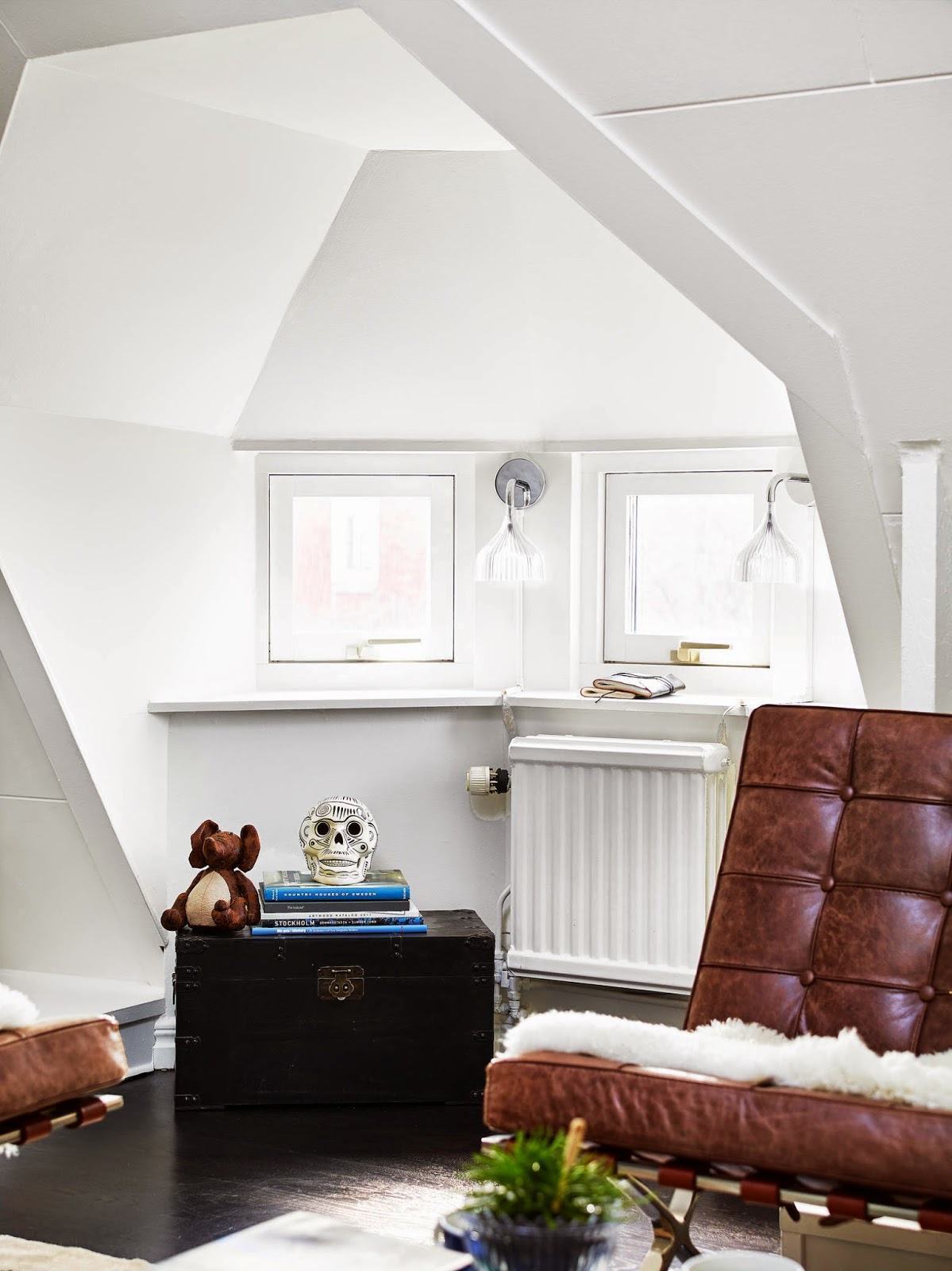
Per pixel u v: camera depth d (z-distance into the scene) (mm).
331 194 3213
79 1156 2824
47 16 2400
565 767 3430
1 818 3566
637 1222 2559
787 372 2424
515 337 3465
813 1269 2062
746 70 2088
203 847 3303
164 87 2641
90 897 3582
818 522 3496
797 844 2205
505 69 2219
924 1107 1646
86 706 3355
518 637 3785
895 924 2102
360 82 2631
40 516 3225
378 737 3662
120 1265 2162
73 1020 1921
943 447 2420
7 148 2602
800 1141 1663
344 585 3871
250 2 2266
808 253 2260
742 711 3428
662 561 3756
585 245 3250
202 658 3654
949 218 2131
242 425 3662
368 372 3541
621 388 3502
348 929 3219
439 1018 3232
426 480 3822
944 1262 1972
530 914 3479
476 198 3225
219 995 3166
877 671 2904
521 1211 1295
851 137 2102
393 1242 2031
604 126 2236
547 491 3738
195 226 3051
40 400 3156
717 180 2230
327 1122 3086
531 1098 1803
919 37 1961
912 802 2145
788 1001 2135
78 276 2955
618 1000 3518
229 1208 2541
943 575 2480
